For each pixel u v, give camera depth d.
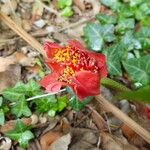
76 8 0.53
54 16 0.52
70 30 0.51
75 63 0.35
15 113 0.42
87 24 0.49
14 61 0.47
